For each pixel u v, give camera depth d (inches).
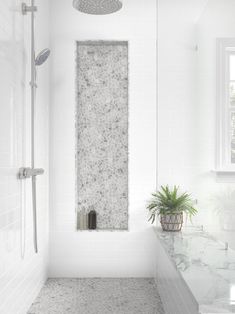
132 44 149.2
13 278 97.0
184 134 114.3
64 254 148.0
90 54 155.5
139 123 148.6
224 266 80.3
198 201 104.0
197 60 105.0
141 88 148.8
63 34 149.6
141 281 143.3
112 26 149.7
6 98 92.3
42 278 136.6
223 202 86.9
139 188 147.9
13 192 97.7
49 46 149.3
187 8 112.4
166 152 129.4
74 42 149.6
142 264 147.7
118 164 154.2
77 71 154.9
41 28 135.0
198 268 79.7
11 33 96.9
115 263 147.9
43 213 137.9
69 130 149.0
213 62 92.4
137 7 149.7
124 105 154.7
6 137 91.9
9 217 93.5
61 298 124.6
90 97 154.9
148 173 147.9
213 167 92.2
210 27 94.7
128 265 147.8
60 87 149.1
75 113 150.3
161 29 138.1
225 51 86.3
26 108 113.2
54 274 148.0
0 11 87.3
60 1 150.0
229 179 84.4
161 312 113.5
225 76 86.5
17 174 101.7
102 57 155.4
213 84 92.8
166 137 129.4
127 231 147.6
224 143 87.2
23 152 109.0
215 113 91.2
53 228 148.0
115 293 129.9
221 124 88.2
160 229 131.4
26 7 108.3
